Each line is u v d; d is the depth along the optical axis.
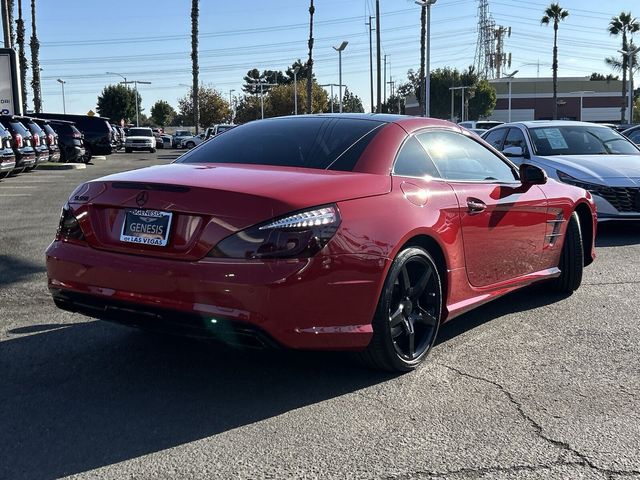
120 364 4.16
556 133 10.05
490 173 4.98
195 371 4.06
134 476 2.84
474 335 4.82
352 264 3.51
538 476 2.87
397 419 3.42
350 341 3.60
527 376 4.02
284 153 4.21
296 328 3.36
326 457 3.02
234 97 98.19
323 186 3.59
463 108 71.31
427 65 31.52
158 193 3.53
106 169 23.70
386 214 3.75
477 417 3.45
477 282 4.61
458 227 4.30
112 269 3.54
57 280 3.81
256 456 3.02
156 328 3.52
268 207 3.33
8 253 7.58
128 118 91.19
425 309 4.16
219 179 3.63
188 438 3.20
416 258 3.94
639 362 4.29
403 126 4.40
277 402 3.62
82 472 2.88
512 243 4.94
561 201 5.57
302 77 108.62
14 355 4.30
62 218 3.93
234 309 3.26
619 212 8.52
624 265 7.20
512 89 88.31
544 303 5.72
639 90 87.94
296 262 3.31
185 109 89.94
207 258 3.34
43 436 3.20
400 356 3.94
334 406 3.57
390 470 2.91
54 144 22.84
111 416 3.43
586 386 3.88
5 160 16.78
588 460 3.01
